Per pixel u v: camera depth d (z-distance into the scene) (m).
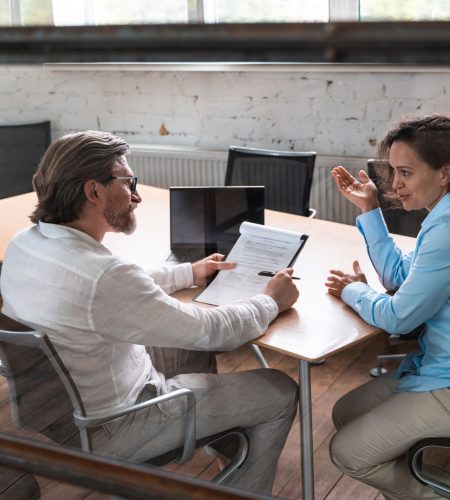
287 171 2.71
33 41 0.36
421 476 1.53
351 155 3.22
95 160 1.41
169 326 1.44
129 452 1.46
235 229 1.89
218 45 0.32
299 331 1.58
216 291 1.70
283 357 1.91
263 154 2.76
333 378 1.83
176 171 3.57
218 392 1.63
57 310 1.38
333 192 3.19
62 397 1.38
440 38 0.28
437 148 1.42
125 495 0.41
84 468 0.43
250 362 1.87
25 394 1.39
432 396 1.52
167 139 3.59
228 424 1.62
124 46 0.34
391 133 1.49
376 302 1.57
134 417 1.50
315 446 1.71
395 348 1.89
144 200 2.51
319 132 3.26
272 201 2.76
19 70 3.37
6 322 1.45
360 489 1.62
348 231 2.17
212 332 1.49
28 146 3.27
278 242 1.78
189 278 1.75
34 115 3.49
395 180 1.49
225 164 3.45
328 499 1.59
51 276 1.38
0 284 1.46
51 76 3.43
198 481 0.40
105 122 3.58
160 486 0.41
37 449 0.45
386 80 3.02
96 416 1.43
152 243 2.06
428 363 1.55
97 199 1.42
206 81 3.45
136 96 3.52
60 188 1.40
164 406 1.55
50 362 1.34
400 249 1.78
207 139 3.52
